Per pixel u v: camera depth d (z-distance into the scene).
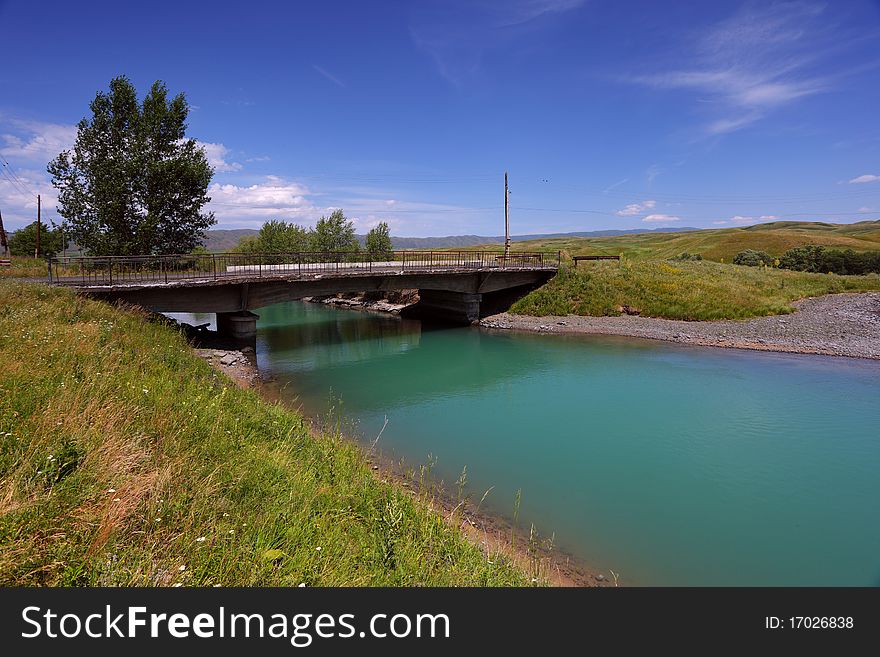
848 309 35.28
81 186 34.75
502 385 21.02
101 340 12.08
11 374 7.50
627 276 42.28
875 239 122.69
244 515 5.56
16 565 3.68
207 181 37.50
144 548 4.43
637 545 8.97
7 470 4.83
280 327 38.50
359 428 15.18
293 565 4.81
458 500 10.35
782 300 38.22
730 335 29.97
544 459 12.96
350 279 32.28
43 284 18.80
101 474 5.28
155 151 35.72
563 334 33.16
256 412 10.60
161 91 35.78
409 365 25.25
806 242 111.94
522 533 9.20
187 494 5.50
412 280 35.00
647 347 28.48
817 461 12.95
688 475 12.10
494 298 43.50
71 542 4.04
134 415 7.47
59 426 5.96
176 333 20.19
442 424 15.81
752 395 18.91
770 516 10.17
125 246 34.28
